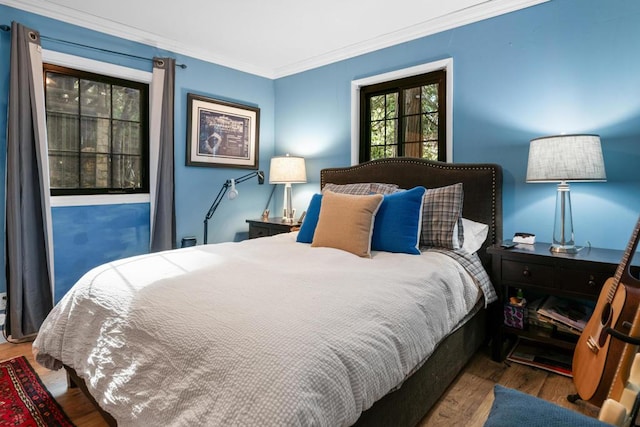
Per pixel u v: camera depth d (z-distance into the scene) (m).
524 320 2.14
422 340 1.38
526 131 2.48
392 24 2.92
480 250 2.49
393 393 1.29
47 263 2.62
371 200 2.20
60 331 1.57
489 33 2.62
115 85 3.09
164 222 3.25
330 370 0.95
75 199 2.83
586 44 2.24
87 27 2.83
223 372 0.94
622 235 2.14
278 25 2.95
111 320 1.34
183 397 0.98
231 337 1.02
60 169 2.83
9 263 2.48
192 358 1.02
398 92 3.23
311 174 3.83
